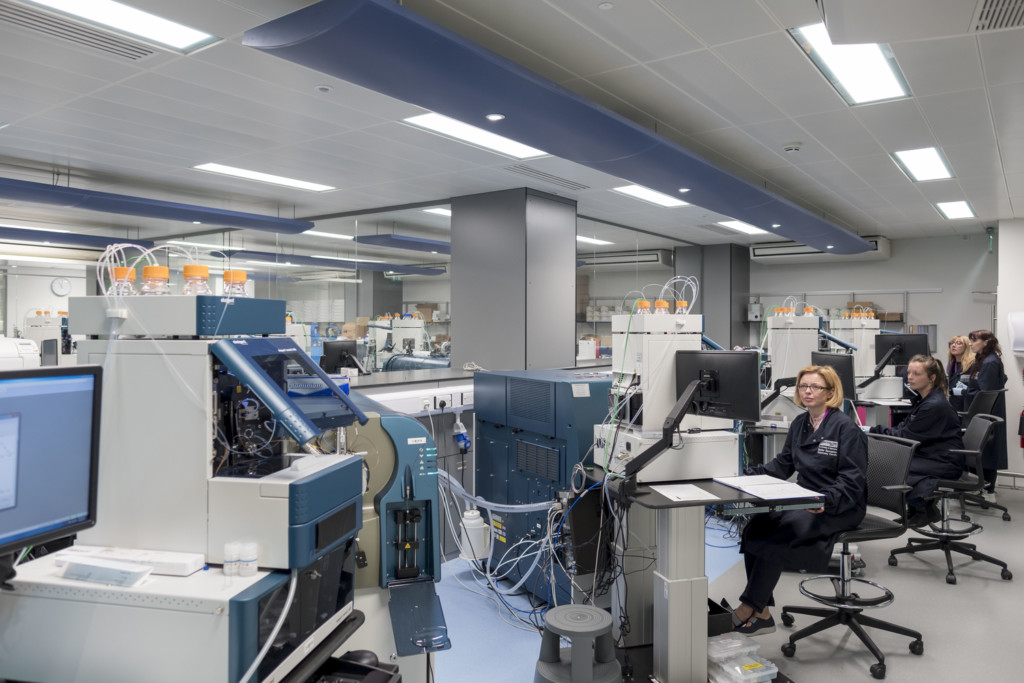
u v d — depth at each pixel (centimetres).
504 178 527
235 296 130
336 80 323
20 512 109
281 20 232
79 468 120
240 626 106
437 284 789
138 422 126
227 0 244
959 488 350
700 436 235
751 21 262
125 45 285
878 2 190
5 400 106
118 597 112
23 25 267
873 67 303
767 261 899
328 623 130
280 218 641
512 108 302
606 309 806
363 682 125
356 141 428
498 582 323
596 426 262
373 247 754
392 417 192
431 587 189
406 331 729
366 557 186
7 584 117
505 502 324
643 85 331
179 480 124
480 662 247
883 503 287
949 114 361
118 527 128
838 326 515
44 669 117
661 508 206
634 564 257
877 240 790
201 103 357
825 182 528
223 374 129
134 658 112
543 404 290
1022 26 202
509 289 565
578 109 306
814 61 299
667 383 239
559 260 589
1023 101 337
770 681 227
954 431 368
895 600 308
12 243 795
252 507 119
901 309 836
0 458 106
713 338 897
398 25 220
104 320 130
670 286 293
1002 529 421
